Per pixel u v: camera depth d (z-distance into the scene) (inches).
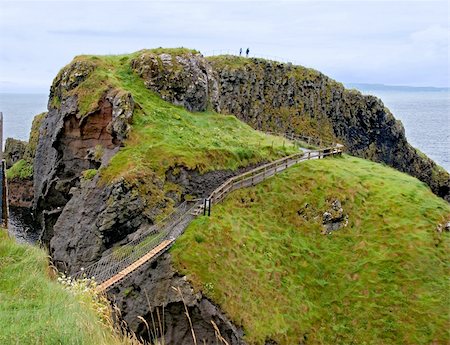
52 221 2417.6
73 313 536.7
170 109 2522.1
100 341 483.5
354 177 2309.3
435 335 1599.4
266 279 1711.4
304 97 4404.5
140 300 1552.7
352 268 1872.5
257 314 1561.3
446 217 2042.3
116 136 2188.7
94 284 871.7
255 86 4192.9
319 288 1814.7
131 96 2273.6
